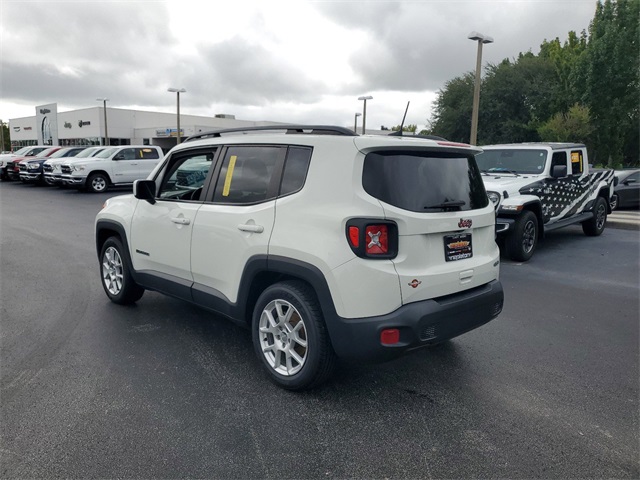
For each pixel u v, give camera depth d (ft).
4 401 11.63
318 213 11.21
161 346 14.96
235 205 13.23
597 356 14.69
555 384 12.83
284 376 12.20
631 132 118.62
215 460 9.51
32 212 47.21
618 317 18.28
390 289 10.66
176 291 15.30
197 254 14.16
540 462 9.57
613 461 9.62
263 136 13.07
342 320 10.80
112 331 16.15
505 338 16.05
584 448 10.03
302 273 11.28
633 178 54.03
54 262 26.40
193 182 15.01
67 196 61.98
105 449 9.81
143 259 16.57
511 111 115.03
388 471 9.27
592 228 35.50
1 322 16.98
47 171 71.77
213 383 12.60
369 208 10.68
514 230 26.89
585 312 18.81
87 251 29.48
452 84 122.31
